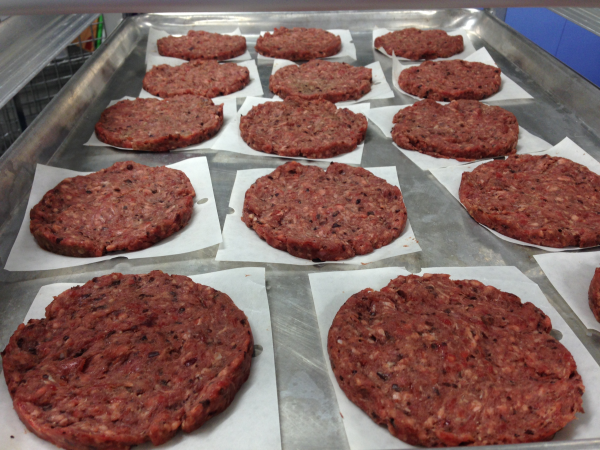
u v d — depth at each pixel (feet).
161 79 1.65
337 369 0.73
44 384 0.69
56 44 1.18
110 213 1.06
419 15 2.10
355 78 1.66
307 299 0.90
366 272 0.94
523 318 0.81
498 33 1.91
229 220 1.09
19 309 0.87
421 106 1.48
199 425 0.67
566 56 2.37
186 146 1.35
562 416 0.66
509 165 1.23
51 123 1.32
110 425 0.65
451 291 0.86
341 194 1.12
